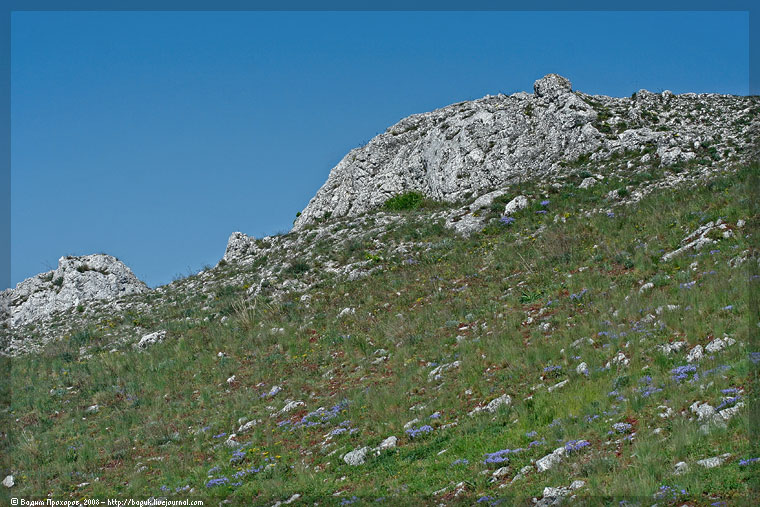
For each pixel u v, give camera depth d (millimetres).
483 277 26969
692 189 29172
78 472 19062
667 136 37312
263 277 34625
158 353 27344
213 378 24156
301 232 41812
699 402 13984
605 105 44219
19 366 29141
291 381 22562
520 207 33250
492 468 14023
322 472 16094
